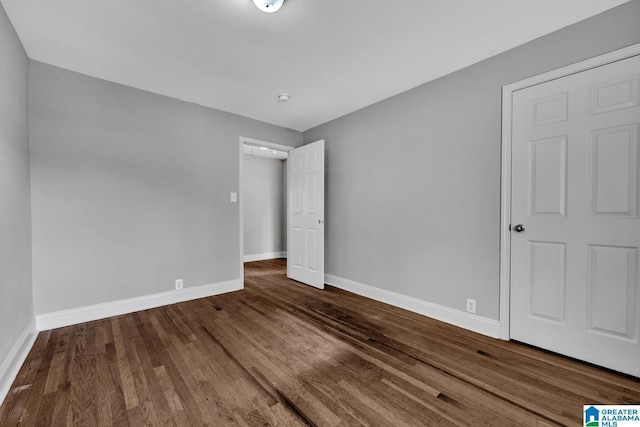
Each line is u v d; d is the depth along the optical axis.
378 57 2.26
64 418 1.33
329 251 3.81
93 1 1.65
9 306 1.73
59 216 2.38
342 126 3.60
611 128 1.72
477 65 2.31
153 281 2.89
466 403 1.45
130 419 1.33
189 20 1.82
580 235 1.84
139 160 2.81
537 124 2.01
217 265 3.37
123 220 2.71
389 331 2.33
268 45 2.10
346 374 1.71
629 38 1.65
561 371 1.73
